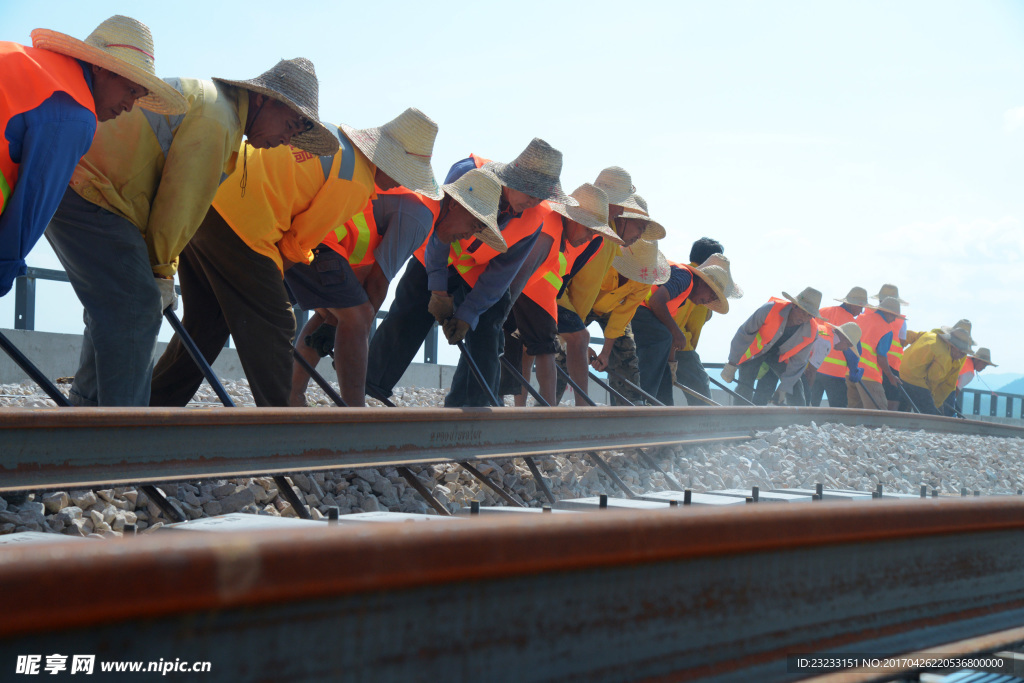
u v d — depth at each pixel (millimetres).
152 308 3506
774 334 9844
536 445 4547
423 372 11219
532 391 5727
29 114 2816
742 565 1573
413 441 3896
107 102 3209
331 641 1064
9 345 3197
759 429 6711
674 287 7633
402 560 1068
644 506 2842
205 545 915
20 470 2695
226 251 3963
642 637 1416
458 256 5258
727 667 1513
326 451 3555
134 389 3463
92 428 2861
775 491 3584
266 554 951
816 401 12383
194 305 4352
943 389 13617
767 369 10383
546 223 5398
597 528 1281
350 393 4660
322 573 996
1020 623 2107
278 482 3158
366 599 1099
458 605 1197
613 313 7059
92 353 3531
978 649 1876
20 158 2869
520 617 1267
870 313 12461
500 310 5445
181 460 3088
